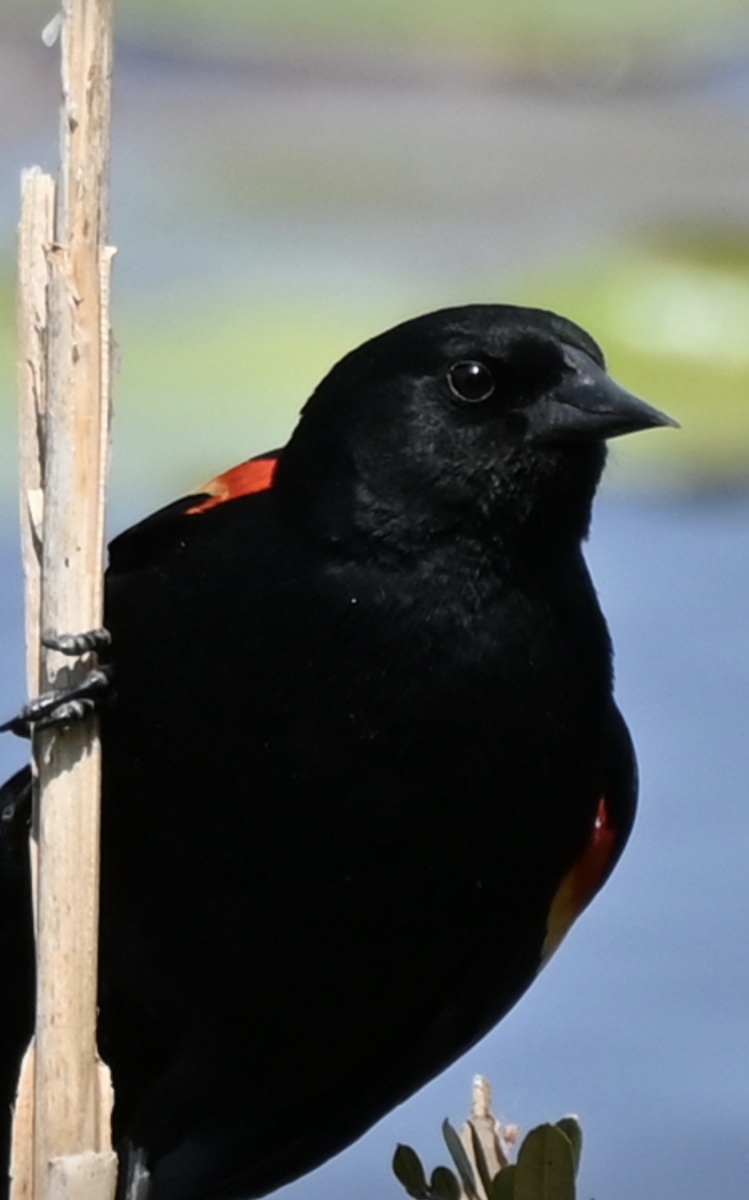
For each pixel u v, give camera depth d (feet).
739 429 10.15
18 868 9.15
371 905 9.11
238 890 9.11
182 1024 9.18
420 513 9.09
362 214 11.97
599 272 10.87
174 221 11.61
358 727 9.08
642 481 10.14
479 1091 9.02
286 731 9.08
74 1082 9.00
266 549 9.09
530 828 9.12
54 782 9.02
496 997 9.21
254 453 10.07
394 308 10.69
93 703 9.03
